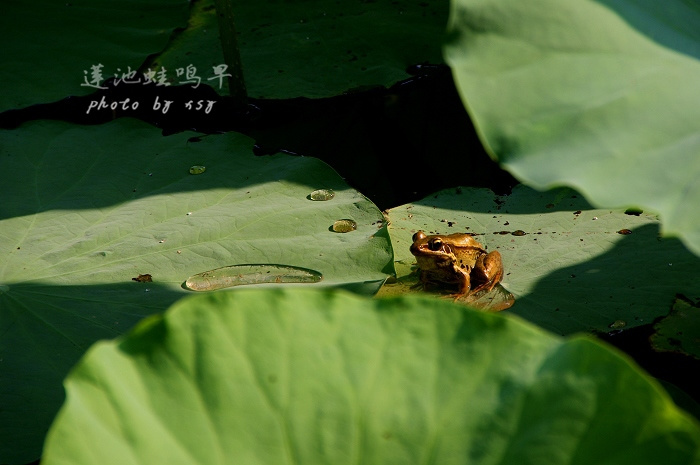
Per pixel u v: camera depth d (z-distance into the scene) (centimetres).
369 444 141
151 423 141
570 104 154
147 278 181
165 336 150
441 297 183
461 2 162
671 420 134
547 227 188
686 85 162
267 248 184
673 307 180
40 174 191
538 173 144
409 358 150
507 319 152
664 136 152
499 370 147
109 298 180
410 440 141
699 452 130
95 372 143
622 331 179
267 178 191
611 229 187
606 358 142
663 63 163
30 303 179
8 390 174
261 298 154
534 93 153
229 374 147
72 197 189
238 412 144
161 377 146
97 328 178
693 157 148
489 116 150
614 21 163
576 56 160
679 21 165
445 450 139
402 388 146
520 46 160
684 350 177
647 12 165
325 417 143
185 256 183
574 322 179
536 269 184
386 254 183
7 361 176
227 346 149
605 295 181
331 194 189
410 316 155
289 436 142
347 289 180
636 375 139
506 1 163
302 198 188
